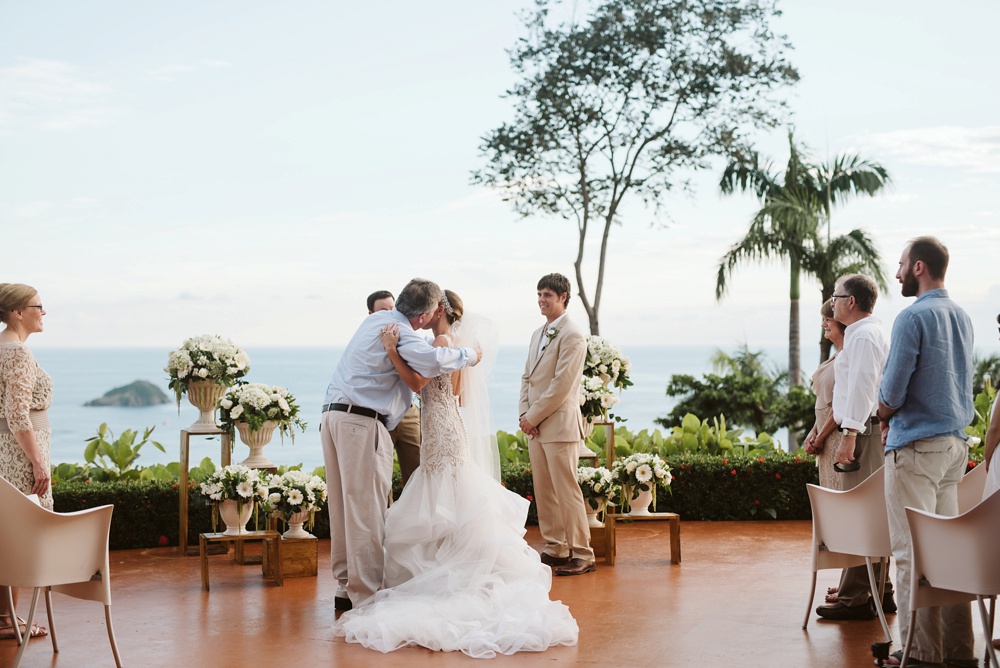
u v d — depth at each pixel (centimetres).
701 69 1553
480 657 401
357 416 477
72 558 371
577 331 590
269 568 560
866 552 408
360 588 473
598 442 874
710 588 536
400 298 496
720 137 1534
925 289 377
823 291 1511
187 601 505
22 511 357
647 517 609
